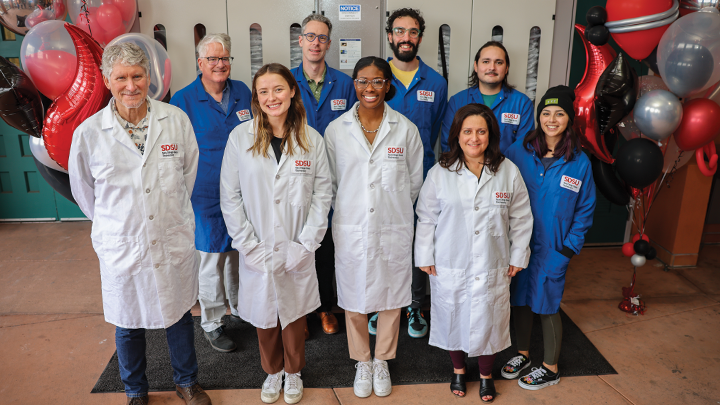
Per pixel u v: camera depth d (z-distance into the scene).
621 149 2.50
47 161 2.33
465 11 2.85
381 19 2.85
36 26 2.09
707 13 2.19
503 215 2.03
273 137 1.95
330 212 2.52
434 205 2.10
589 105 2.45
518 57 2.95
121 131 1.74
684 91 2.31
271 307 2.00
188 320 2.04
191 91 2.36
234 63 2.85
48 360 2.42
